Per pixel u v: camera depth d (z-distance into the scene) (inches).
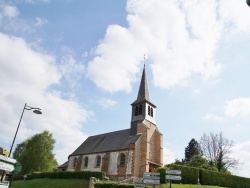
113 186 959.6
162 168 1109.1
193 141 2706.7
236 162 1895.9
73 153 1935.3
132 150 1483.8
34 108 723.4
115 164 1536.7
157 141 1663.4
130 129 1690.5
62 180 1389.0
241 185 1280.8
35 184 1392.7
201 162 1681.8
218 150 1953.7
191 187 1000.9
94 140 1973.4
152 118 1727.4
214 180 1206.3
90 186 1098.1
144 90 1804.9
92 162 1711.4
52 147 2212.1
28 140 2236.7
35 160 2086.6
